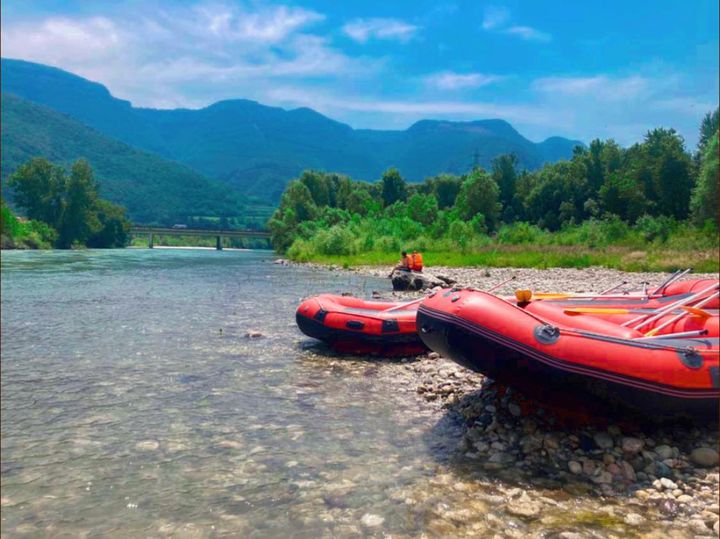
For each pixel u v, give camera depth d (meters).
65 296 17.69
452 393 7.07
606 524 4.05
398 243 42.69
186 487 4.66
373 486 4.65
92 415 6.39
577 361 5.27
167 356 9.24
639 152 68.88
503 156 88.94
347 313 9.36
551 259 30.69
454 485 4.66
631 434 5.54
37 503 4.39
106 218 96.44
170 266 35.16
